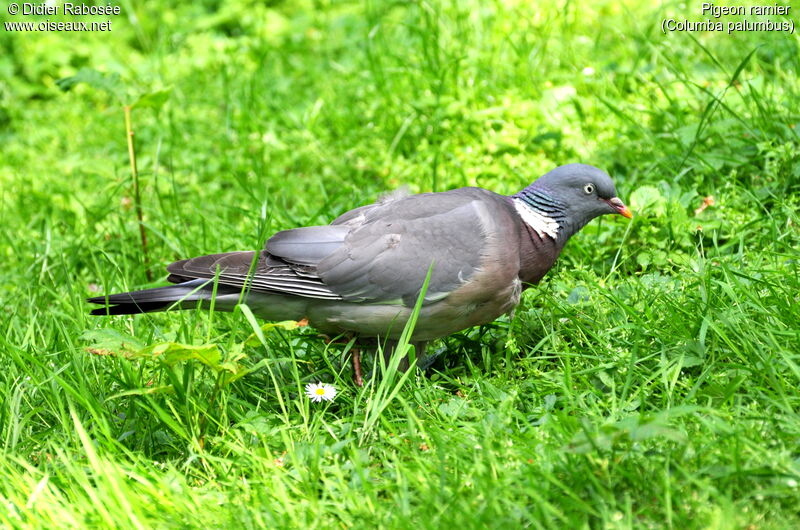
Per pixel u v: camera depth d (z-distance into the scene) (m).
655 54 13.51
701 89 11.02
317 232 8.30
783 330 7.76
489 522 6.08
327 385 8.02
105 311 8.30
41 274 10.95
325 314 8.34
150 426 7.75
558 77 13.60
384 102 13.92
